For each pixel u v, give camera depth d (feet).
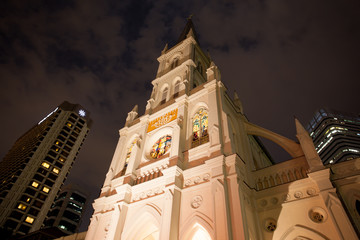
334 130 345.10
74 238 106.73
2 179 301.43
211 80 94.07
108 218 76.28
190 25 190.29
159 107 108.27
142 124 102.58
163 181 72.18
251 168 78.13
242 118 95.25
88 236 75.72
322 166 61.87
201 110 89.45
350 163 62.64
